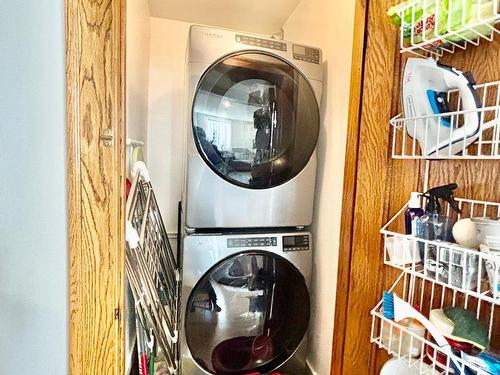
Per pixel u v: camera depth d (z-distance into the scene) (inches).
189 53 52.3
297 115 58.1
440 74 30.8
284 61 56.2
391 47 37.6
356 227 39.9
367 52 38.7
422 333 34.6
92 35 23.5
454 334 29.5
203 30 52.4
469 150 32.3
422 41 31.7
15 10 20.0
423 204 36.3
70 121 21.1
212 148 54.3
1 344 21.5
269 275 58.4
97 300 25.2
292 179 59.0
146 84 78.7
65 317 21.9
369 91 38.8
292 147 58.4
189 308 55.0
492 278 26.6
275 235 58.6
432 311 33.0
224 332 57.4
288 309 60.5
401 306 34.7
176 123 85.7
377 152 39.0
